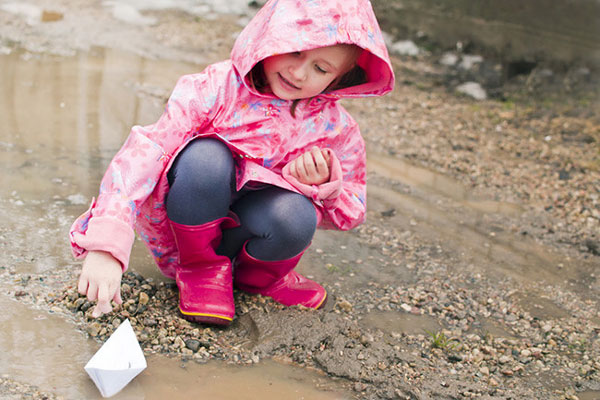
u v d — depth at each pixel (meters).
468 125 4.34
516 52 5.19
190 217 1.93
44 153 3.13
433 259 2.79
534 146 4.09
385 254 2.79
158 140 1.90
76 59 4.51
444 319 2.36
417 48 5.69
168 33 5.38
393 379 1.91
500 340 2.25
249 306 2.15
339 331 2.09
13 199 2.67
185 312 2.02
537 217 3.28
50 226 2.50
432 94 4.86
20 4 5.57
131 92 4.06
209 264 2.09
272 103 2.00
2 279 2.09
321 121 2.09
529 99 4.86
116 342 1.74
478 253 2.89
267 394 1.79
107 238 1.70
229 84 1.98
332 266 2.63
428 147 3.96
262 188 2.07
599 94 4.77
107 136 3.42
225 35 5.55
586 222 3.25
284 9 1.90
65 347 1.82
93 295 1.69
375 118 4.31
